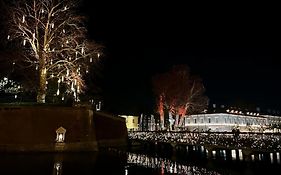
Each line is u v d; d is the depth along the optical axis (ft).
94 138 113.80
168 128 252.62
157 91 240.32
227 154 134.10
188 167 83.05
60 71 124.67
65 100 148.66
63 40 123.65
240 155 127.34
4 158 92.22
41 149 105.19
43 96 118.11
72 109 112.88
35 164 84.12
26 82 134.10
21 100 153.79
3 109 105.81
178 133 138.82
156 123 289.12
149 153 128.16
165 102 237.25
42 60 118.42
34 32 120.16
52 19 122.21
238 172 85.51
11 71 125.70
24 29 119.03
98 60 129.39
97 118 128.06
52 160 91.76
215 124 297.94
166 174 73.41
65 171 76.59
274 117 350.84
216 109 319.68
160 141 152.66
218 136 110.11
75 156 101.40
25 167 79.56
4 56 120.37
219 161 111.45
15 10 117.80
